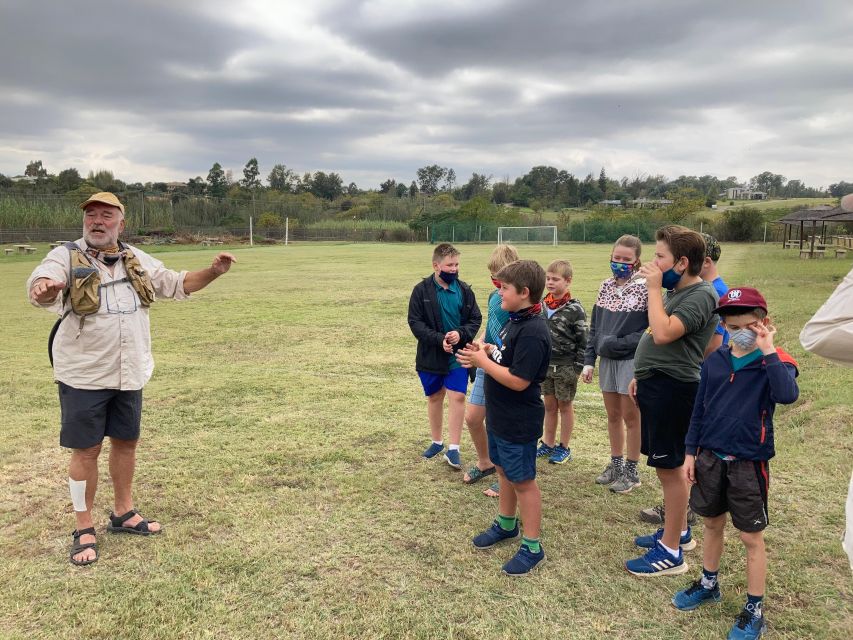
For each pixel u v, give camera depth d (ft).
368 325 37.52
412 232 188.85
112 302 11.28
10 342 33.35
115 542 11.85
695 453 9.60
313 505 13.41
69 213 163.32
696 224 174.60
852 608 9.64
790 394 8.34
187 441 17.46
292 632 9.17
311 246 156.76
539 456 16.52
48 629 9.25
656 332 10.17
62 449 16.94
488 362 10.68
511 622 9.39
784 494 13.50
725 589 10.19
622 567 11.00
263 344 32.22
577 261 90.17
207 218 223.92
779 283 53.26
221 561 11.10
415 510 13.19
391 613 9.60
